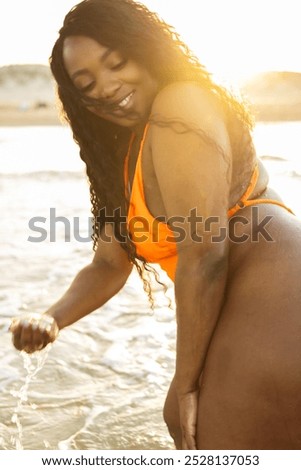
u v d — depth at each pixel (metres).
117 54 1.80
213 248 1.77
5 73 95.38
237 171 1.91
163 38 1.83
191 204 1.73
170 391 2.13
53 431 3.05
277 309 1.80
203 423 1.89
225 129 1.81
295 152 18.73
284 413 1.79
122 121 1.93
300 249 1.87
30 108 80.62
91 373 3.71
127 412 3.23
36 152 24.56
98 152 2.08
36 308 4.82
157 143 1.77
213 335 1.90
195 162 1.72
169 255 2.06
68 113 2.08
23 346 2.07
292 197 9.27
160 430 3.04
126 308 4.85
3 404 3.33
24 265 6.29
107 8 1.80
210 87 1.83
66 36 1.83
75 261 6.44
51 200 11.30
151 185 1.88
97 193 2.23
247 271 1.88
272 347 1.78
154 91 1.87
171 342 4.12
